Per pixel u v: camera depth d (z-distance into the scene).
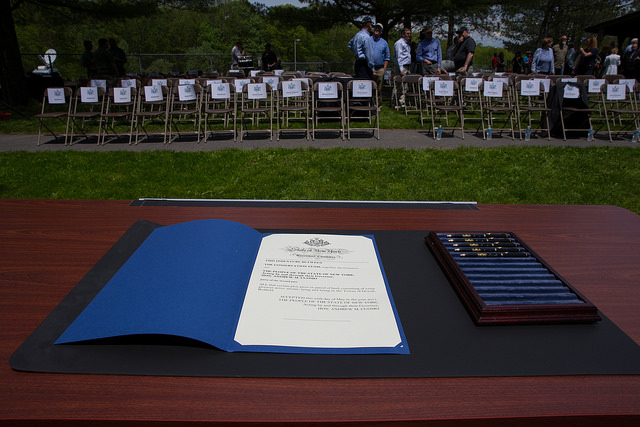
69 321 0.68
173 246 0.86
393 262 0.90
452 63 11.04
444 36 22.44
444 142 7.14
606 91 7.41
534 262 0.86
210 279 0.75
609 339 0.66
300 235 1.01
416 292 0.78
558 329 0.68
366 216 1.20
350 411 0.51
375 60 8.90
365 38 8.77
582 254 0.99
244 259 0.85
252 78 8.26
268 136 7.67
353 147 6.61
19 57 11.65
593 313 0.70
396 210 1.27
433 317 0.70
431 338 0.65
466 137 7.67
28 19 16.09
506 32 35.34
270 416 0.50
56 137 7.63
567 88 7.34
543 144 7.07
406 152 6.23
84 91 7.10
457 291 0.78
